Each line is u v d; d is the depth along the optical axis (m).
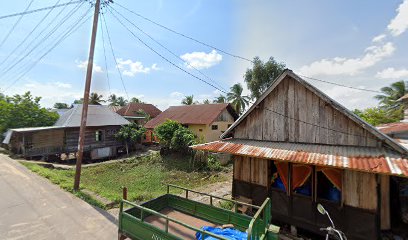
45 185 11.55
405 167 5.11
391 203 8.01
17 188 10.95
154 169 19.38
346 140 6.95
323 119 7.45
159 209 6.93
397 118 20.28
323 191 7.26
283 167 8.09
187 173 18.06
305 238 7.59
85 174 17.81
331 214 6.93
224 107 27.94
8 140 20.86
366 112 21.83
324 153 6.69
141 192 13.15
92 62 11.13
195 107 31.22
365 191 6.34
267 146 8.16
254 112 9.31
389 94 28.19
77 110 26.39
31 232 6.91
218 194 11.84
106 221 7.79
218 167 19.17
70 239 6.58
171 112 32.91
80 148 11.05
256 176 8.88
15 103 25.59
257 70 31.05
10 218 7.78
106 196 10.28
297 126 8.07
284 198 8.04
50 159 22.55
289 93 8.30
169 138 22.81
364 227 6.32
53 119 27.38
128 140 27.70
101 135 26.28
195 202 6.62
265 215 4.95
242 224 5.64
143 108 42.44
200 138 24.19
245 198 9.13
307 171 7.51
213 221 6.21
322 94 7.22
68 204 9.18
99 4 10.95
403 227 7.54
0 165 15.95
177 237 4.54
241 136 9.71
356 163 5.70
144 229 5.23
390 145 6.05
